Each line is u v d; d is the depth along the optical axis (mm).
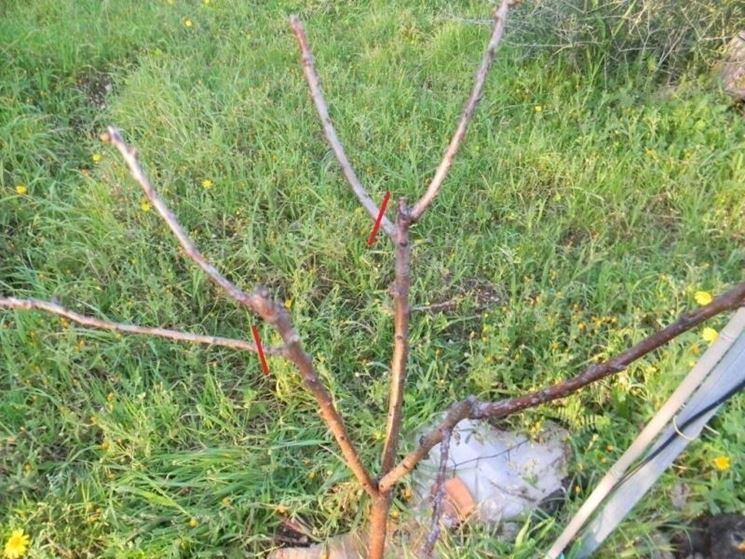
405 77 4172
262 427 2676
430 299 3035
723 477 2283
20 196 3541
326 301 3025
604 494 1954
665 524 2260
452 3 4914
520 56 4258
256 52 4430
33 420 2605
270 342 2873
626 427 2512
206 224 3357
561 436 2539
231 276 3164
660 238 3252
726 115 3820
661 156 3566
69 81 4336
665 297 2838
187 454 2512
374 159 3627
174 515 2389
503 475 2439
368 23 4727
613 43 4078
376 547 1967
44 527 2326
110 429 2584
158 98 3971
